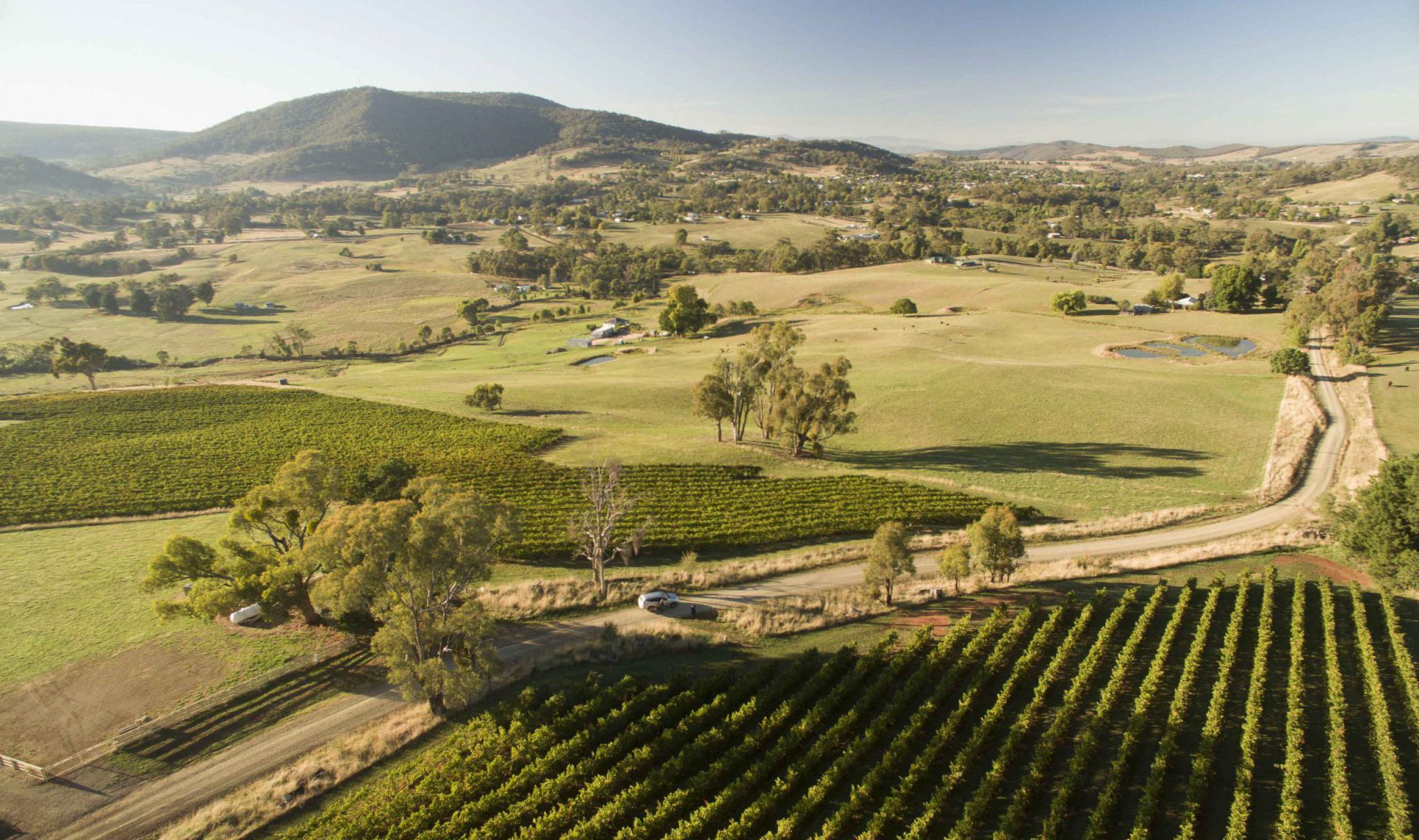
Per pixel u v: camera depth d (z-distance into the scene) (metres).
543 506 76.50
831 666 44.66
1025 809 33.69
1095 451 91.69
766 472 87.25
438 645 46.22
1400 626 48.34
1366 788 34.88
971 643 46.44
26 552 66.62
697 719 40.16
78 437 100.00
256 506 52.41
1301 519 68.38
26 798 37.00
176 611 48.41
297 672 47.34
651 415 112.62
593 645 49.12
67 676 46.88
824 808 34.62
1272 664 44.72
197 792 37.41
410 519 41.34
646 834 32.50
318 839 32.97
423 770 37.38
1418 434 85.25
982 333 155.00
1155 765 35.03
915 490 79.81
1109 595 54.75
